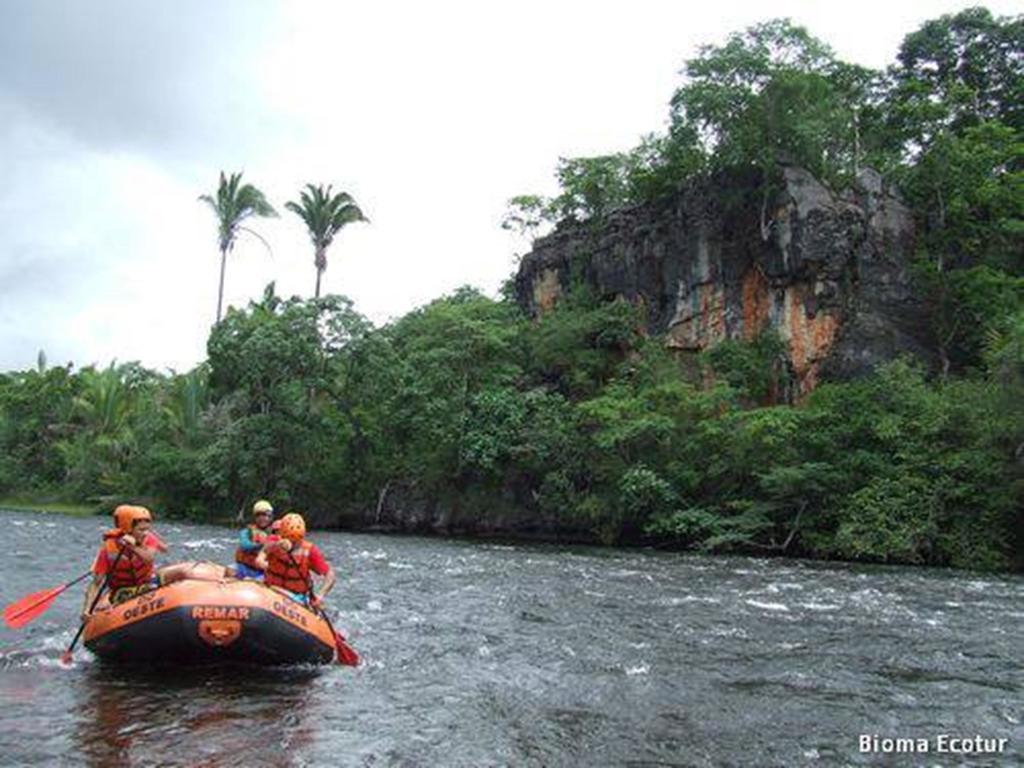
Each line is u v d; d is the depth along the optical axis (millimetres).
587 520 36781
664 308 44156
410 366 42688
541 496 38188
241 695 8383
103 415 55156
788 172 39688
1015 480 27938
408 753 6812
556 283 49844
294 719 7605
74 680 8805
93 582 10195
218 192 52375
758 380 38906
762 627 13141
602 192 49000
